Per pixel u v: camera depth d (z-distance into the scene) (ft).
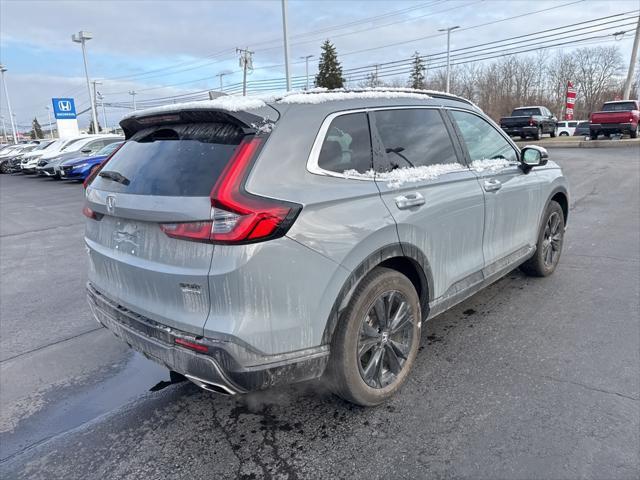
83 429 8.90
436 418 8.58
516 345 11.12
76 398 10.07
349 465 7.55
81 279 18.63
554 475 7.07
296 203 7.16
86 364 11.57
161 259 7.43
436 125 10.66
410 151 9.70
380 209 8.41
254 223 6.68
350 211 7.89
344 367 8.20
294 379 7.58
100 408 9.64
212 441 8.34
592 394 9.02
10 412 9.61
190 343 7.04
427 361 10.59
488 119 12.81
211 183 7.02
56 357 11.96
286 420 8.83
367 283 8.35
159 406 9.57
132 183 8.16
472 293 11.44
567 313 12.72
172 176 7.60
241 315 6.83
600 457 7.38
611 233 20.77
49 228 30.48
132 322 8.08
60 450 8.30
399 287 8.95
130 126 9.73
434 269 9.87
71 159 58.90
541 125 76.38
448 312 13.24
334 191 7.79
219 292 6.79
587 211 25.45
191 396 9.88
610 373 9.70
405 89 10.55
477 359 10.58
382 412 8.87
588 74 209.26
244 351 6.89
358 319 8.23
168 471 7.64
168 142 8.35
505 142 13.25
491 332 11.87
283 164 7.31
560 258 17.56
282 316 7.16
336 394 8.86
